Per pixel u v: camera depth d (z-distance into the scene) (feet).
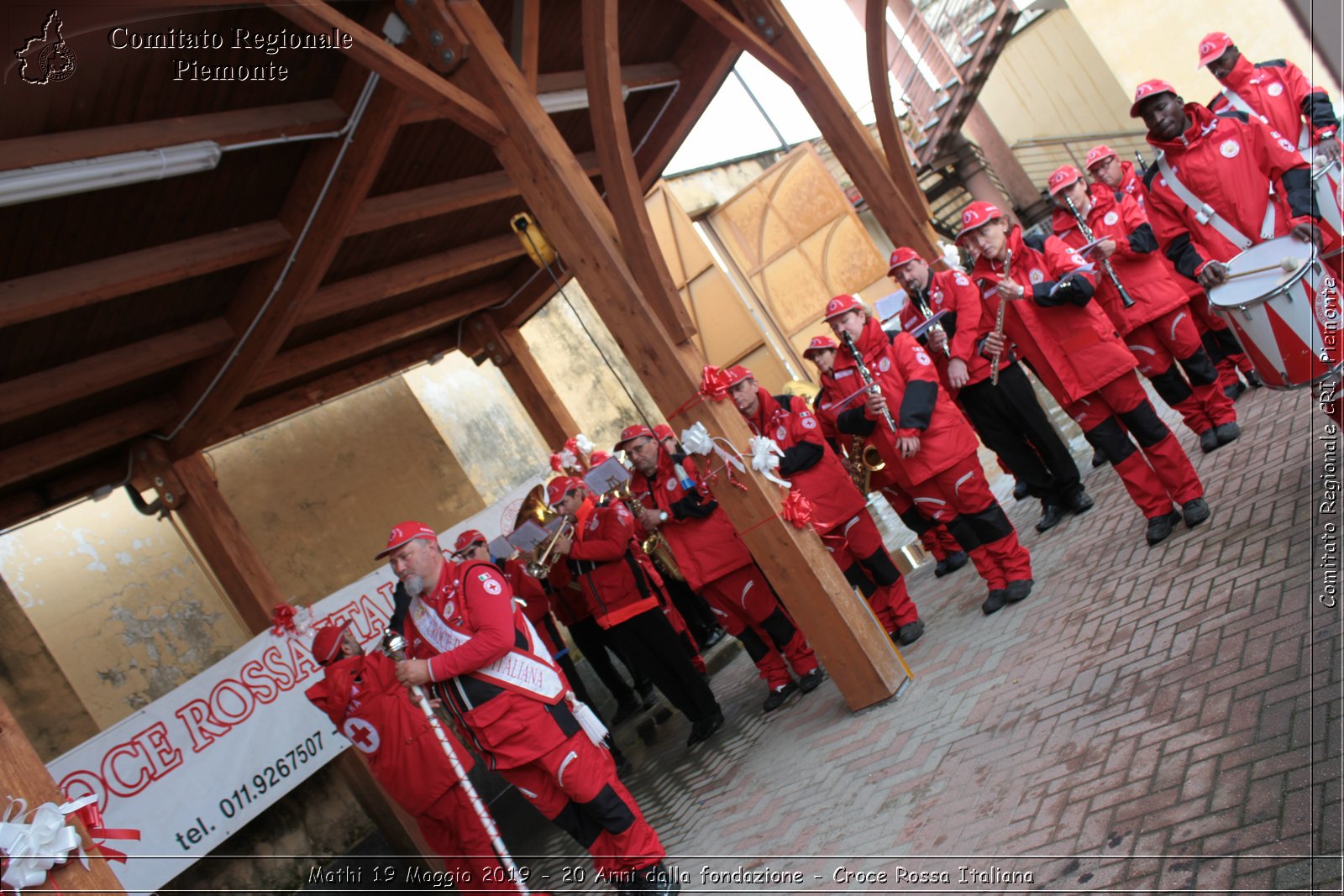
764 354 44.24
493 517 27.94
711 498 20.15
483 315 29.78
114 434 21.70
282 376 23.97
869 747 15.25
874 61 23.88
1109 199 20.61
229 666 21.01
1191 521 15.87
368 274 23.61
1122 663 12.73
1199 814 9.04
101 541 24.45
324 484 29.45
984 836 10.80
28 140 13.70
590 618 26.23
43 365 18.52
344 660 15.96
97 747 18.88
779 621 20.24
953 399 19.86
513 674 13.71
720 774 18.35
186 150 15.20
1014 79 75.15
